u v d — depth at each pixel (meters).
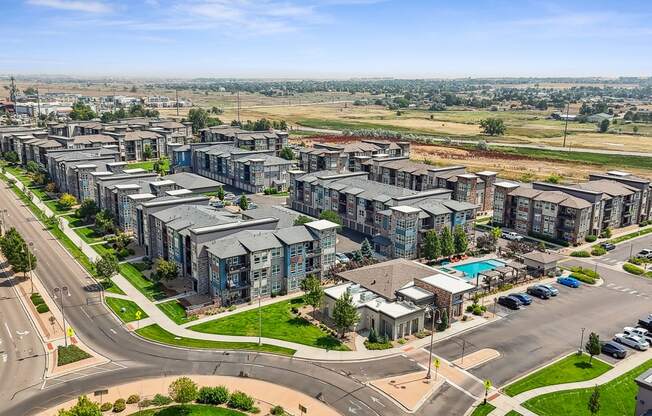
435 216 132.88
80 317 96.56
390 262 111.19
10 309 99.25
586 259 134.25
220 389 71.38
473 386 76.06
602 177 174.38
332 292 99.44
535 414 69.69
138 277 116.81
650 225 167.00
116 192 148.75
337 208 161.38
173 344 87.06
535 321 97.81
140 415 67.00
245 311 100.69
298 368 80.25
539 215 152.62
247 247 103.62
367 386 75.69
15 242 112.00
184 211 124.75
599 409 70.69
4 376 76.19
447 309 95.00
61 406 69.00
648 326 94.50
